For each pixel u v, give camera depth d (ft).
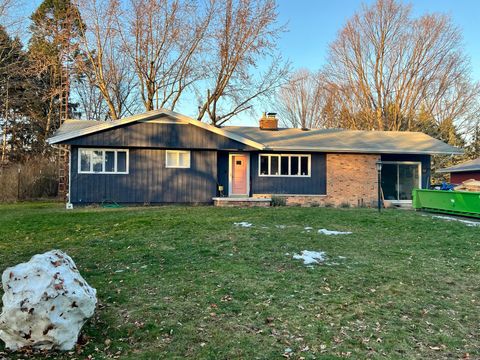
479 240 30.55
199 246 26.73
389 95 125.49
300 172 62.59
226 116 86.22
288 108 149.18
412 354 13.04
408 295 18.35
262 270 21.52
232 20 79.00
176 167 55.98
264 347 13.16
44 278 12.50
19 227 34.63
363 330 14.67
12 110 102.73
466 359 12.79
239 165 61.36
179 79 83.25
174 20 78.48
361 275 21.03
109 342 13.29
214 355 12.55
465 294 18.72
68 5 78.74
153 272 21.01
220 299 17.20
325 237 30.19
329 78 132.67
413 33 120.26
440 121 123.75
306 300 17.37
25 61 84.28
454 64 118.83
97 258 23.97
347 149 61.82
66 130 57.62
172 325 14.65
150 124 53.88
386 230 34.42
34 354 12.12
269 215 41.75
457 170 87.71
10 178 71.20
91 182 53.21
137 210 46.52
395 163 66.08
